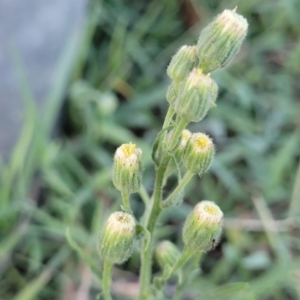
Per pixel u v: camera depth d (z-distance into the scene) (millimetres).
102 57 443
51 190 374
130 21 462
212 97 245
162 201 262
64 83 370
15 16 345
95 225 350
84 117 402
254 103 423
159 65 439
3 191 352
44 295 351
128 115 406
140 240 270
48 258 361
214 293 284
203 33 247
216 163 375
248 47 456
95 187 365
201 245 259
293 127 420
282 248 351
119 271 354
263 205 370
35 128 355
